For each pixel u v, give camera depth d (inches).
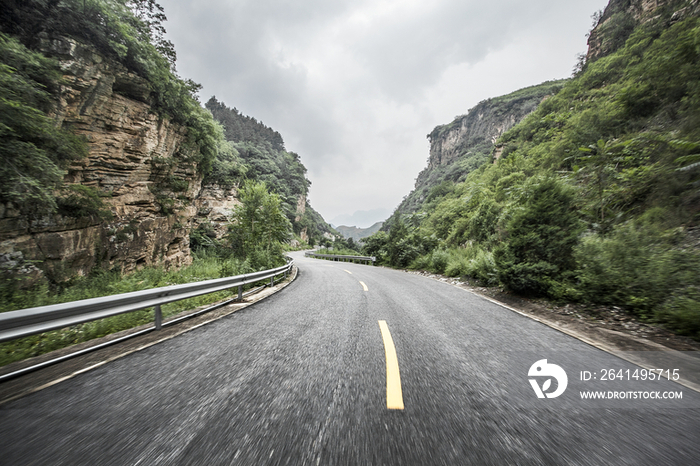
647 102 484.7
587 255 213.5
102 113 468.8
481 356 117.8
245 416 73.2
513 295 260.1
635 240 207.2
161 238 621.3
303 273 550.9
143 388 89.3
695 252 185.6
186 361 112.6
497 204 610.2
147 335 149.3
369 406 77.8
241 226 652.1
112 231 475.2
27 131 301.7
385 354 119.3
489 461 56.6
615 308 181.3
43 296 275.6
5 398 83.1
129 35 485.1
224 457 57.8
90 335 158.7
